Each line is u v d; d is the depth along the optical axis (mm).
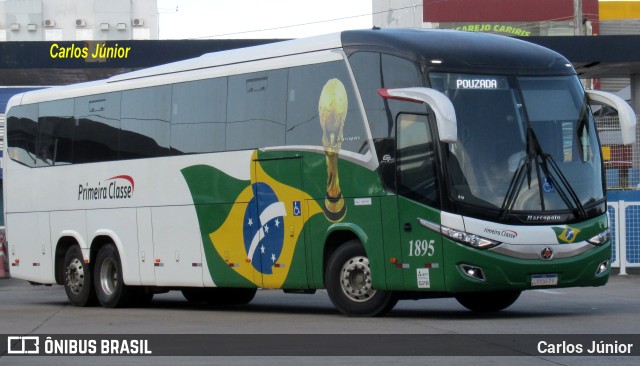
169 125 19750
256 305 21406
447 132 14570
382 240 15742
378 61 15914
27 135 23375
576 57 34312
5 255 33625
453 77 15430
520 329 14117
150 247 20188
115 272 21156
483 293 17625
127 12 84562
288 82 17328
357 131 16094
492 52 15898
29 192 23219
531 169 15445
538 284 15242
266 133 17641
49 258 22719
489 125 15414
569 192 15586
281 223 17344
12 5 84188
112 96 21234
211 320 17188
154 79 20188
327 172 16547
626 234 27047
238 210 18156
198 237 19047
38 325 16906
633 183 27766
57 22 84562
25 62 35219
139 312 19797
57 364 11828
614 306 18484
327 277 16609
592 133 16188
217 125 18656
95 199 21547
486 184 15180
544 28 65000
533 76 15930
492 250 15008
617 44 34281
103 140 21375
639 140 27781
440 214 15062
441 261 15062
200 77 19094
